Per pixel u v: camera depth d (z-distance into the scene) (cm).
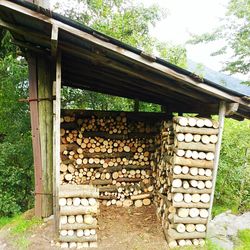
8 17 361
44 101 494
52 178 511
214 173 431
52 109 504
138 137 626
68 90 848
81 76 582
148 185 624
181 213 425
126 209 588
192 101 550
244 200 655
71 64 502
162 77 427
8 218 687
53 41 336
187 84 400
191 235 430
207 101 457
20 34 417
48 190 507
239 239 471
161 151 552
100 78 563
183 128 413
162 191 512
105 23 834
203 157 424
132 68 414
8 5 315
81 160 597
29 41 450
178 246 427
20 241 434
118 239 451
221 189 670
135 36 846
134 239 451
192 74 382
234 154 630
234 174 643
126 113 617
